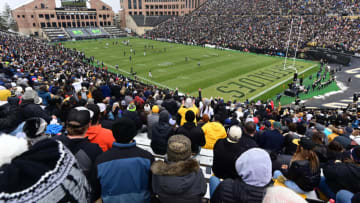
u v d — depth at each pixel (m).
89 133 4.27
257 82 38.56
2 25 118.44
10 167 1.72
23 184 1.72
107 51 65.94
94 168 2.96
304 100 31.44
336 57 48.50
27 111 5.86
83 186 2.21
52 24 101.62
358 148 4.23
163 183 2.85
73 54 57.31
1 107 5.98
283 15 74.25
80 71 32.78
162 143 5.36
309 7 71.00
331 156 5.64
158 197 3.04
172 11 119.38
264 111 15.02
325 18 64.12
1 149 1.76
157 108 7.86
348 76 40.78
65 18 104.44
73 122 3.29
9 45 51.19
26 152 1.99
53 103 8.45
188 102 9.45
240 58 56.12
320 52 51.84
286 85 37.25
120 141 3.11
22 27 97.56
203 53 62.31
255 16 79.50
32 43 61.00
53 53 52.38
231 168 4.09
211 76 41.41
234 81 38.88
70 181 1.99
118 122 3.10
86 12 109.12
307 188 3.72
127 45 76.50
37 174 1.78
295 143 6.45
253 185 2.87
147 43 81.06
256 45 63.41
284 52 57.78
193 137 5.43
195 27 88.31
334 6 66.75
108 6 115.06
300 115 15.93
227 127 8.83
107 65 50.16
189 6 118.44
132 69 45.44
